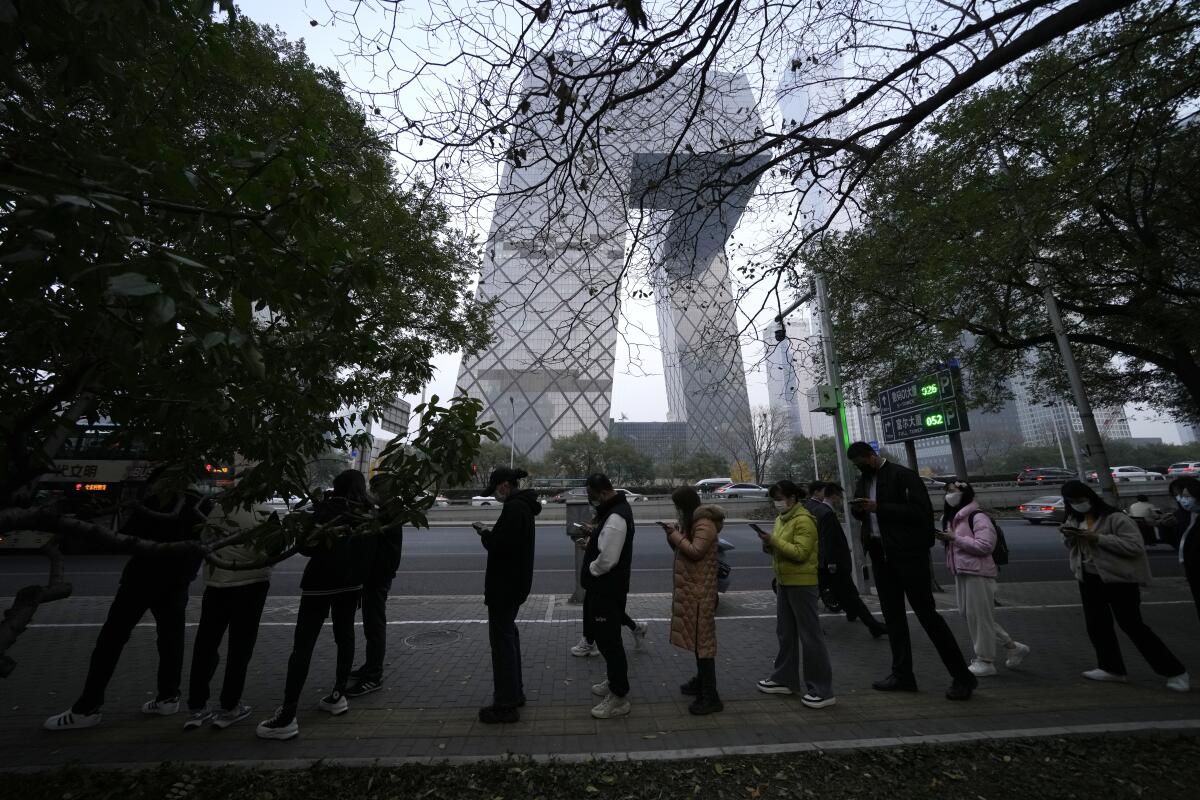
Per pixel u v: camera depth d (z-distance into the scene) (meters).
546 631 6.46
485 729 3.74
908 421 10.16
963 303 8.84
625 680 3.90
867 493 4.88
